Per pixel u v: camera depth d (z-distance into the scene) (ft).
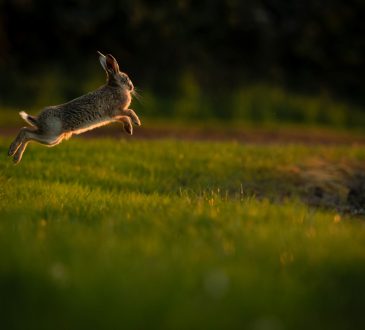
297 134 188.75
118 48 236.02
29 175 81.25
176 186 85.97
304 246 43.21
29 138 63.82
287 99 236.43
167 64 241.35
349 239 45.70
